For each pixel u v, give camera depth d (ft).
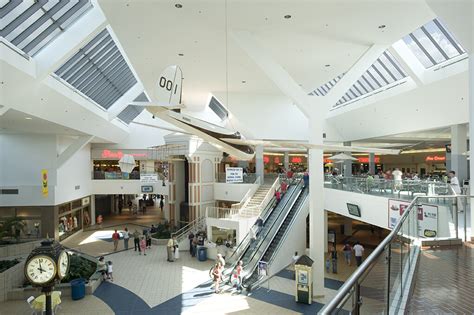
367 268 7.10
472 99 26.89
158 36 42.19
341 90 46.42
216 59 50.93
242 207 70.03
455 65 45.39
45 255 23.11
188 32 41.04
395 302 11.93
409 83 54.75
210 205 86.28
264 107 75.72
